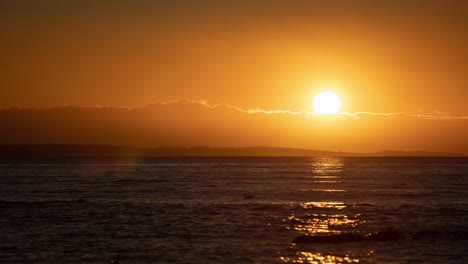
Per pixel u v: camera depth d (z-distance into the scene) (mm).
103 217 60500
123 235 49406
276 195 86562
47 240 47250
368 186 106000
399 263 38812
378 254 41219
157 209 67438
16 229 52719
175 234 49719
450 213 62719
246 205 71375
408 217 59500
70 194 90562
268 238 47406
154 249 43594
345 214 61938
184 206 70625
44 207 69562
